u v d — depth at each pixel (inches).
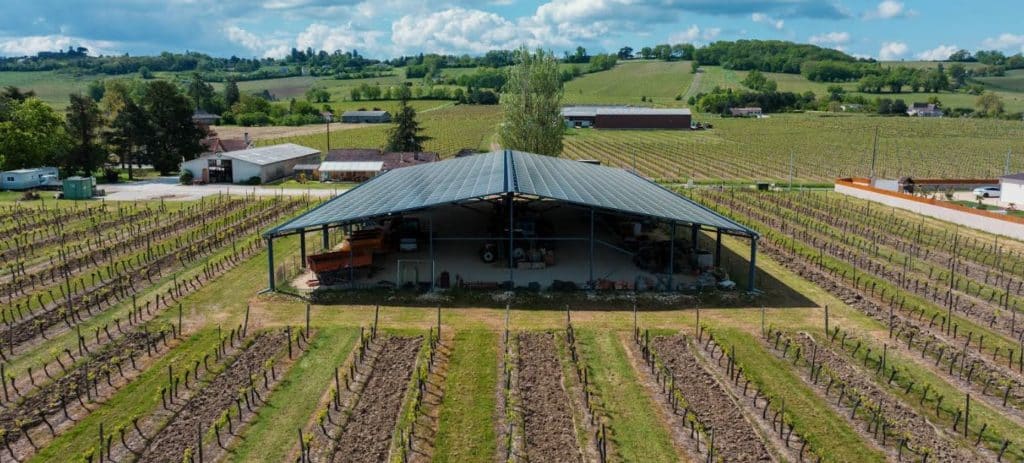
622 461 773.9
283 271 1568.7
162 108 3774.6
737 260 1716.3
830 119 7504.9
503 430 836.6
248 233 2049.7
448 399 917.8
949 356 1083.3
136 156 3720.5
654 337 1149.7
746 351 1093.1
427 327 1189.1
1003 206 2625.5
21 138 3312.0
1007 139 5703.7
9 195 2910.9
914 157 4586.6
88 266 1631.4
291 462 767.1
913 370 1024.9
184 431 836.0
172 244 1884.8
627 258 1643.7
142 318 1245.1
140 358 1057.5
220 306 1315.2
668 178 3545.8
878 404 909.2
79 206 2583.7
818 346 1117.7
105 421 857.5
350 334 1157.1
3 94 3878.0
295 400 915.4
